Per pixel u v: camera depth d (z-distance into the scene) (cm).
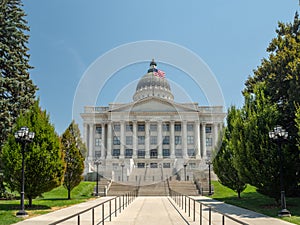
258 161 1983
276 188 1973
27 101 2925
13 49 2980
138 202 2677
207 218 1608
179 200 2667
